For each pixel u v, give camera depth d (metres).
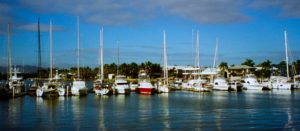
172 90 103.19
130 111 54.59
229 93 94.06
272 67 171.50
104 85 90.50
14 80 87.81
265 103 66.38
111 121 44.88
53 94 80.19
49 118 47.72
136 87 97.19
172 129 39.47
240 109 56.88
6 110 56.19
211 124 42.41
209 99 75.69
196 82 103.44
